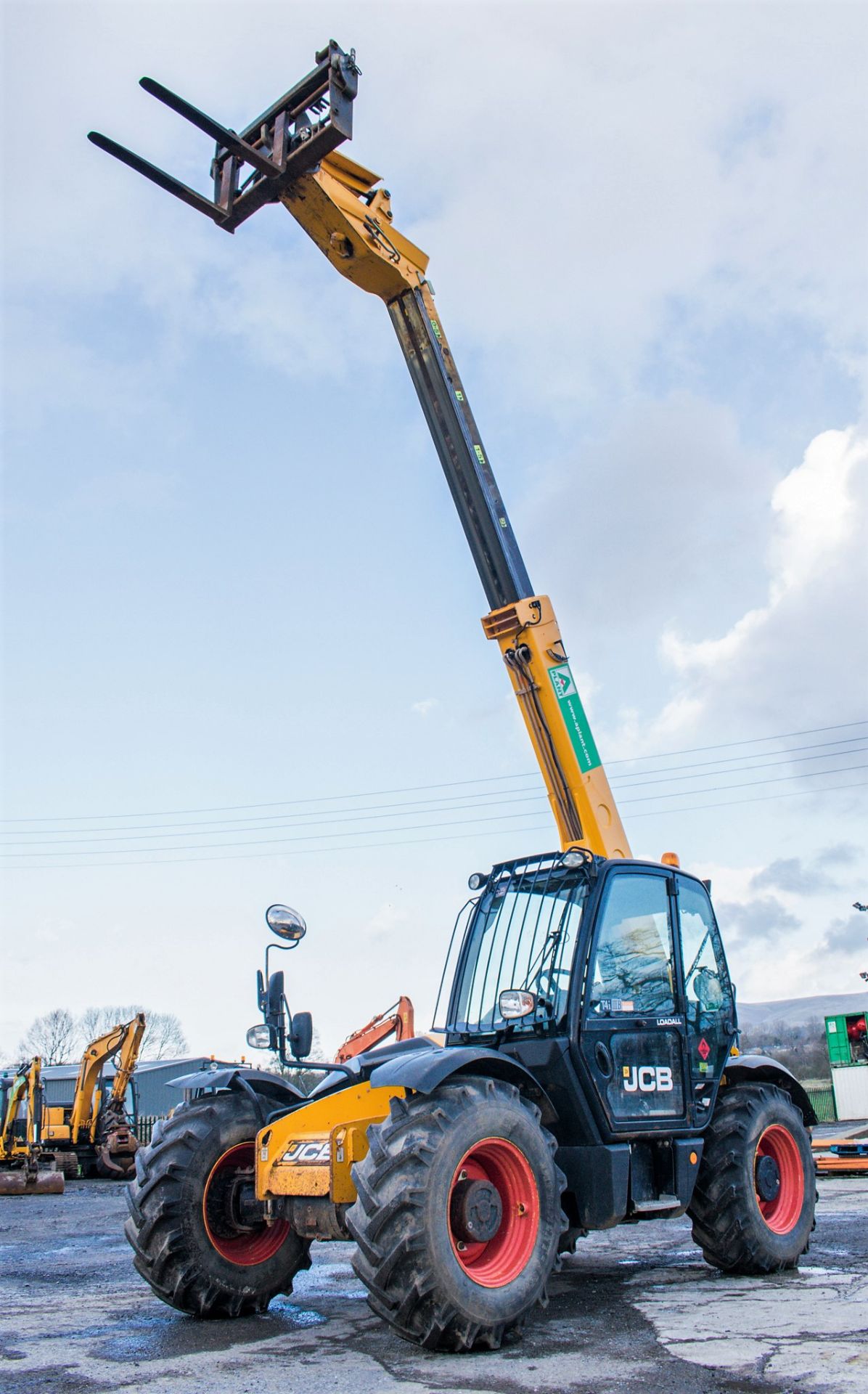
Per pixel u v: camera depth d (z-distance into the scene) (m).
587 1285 5.47
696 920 5.96
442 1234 3.94
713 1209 5.54
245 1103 5.21
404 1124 4.13
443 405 6.91
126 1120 21.45
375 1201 3.95
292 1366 3.90
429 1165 3.99
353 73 6.11
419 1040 5.57
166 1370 3.89
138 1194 4.96
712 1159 5.59
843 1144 12.27
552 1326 4.44
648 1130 5.12
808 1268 5.88
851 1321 4.33
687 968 5.72
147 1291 6.03
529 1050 4.97
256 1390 3.55
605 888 5.33
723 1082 6.08
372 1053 5.46
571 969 5.08
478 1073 4.62
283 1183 4.57
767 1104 5.82
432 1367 3.79
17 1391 3.62
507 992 4.68
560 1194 4.44
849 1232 7.38
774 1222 5.75
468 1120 4.15
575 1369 3.71
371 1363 3.91
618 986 5.22
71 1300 5.72
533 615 6.71
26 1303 5.68
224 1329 4.70
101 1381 3.74
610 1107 4.97
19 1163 19.92
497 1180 4.36
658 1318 4.54
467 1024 5.45
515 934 5.47
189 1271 4.83
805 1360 3.70
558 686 6.66
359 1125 4.42
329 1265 6.82
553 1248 4.30
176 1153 4.96
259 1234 5.15
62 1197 16.23
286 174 6.19
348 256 6.84
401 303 7.05
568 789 6.57
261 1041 5.03
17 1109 20.20
